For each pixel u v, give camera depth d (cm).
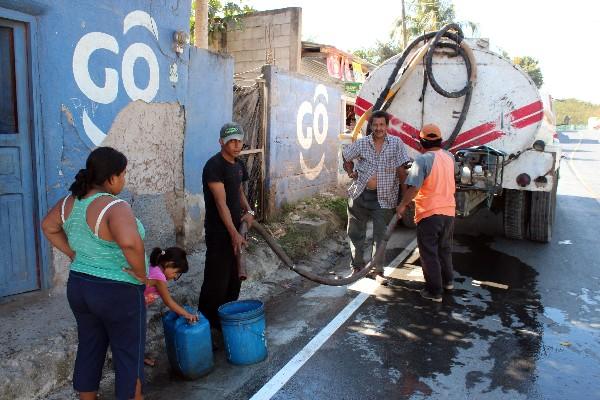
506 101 626
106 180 277
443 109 654
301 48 1348
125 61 501
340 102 1062
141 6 513
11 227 414
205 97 621
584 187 1482
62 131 443
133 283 282
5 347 349
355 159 588
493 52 626
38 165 422
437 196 511
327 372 383
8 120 410
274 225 738
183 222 604
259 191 757
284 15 1301
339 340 438
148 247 558
